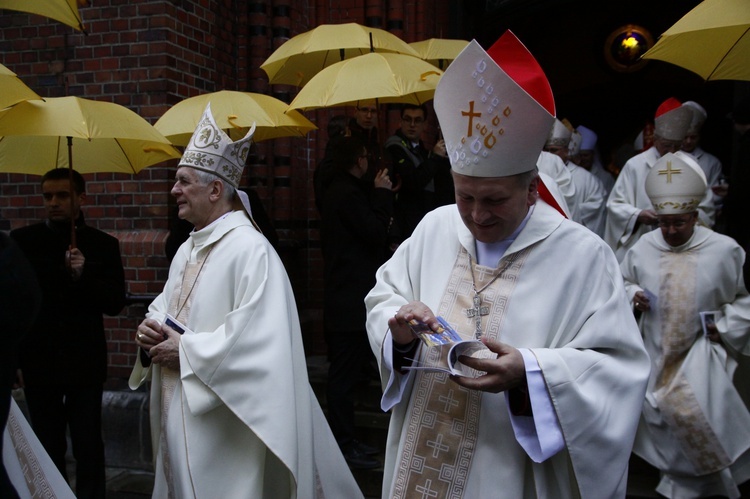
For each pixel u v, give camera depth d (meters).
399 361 2.19
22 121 3.33
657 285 4.09
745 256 3.78
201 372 2.88
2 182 5.61
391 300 2.29
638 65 11.16
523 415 2.01
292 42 4.80
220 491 2.96
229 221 3.17
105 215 5.34
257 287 3.02
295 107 4.12
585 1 10.58
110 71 5.27
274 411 2.88
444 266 2.26
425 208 5.03
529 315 2.07
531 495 2.07
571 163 6.16
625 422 2.02
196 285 3.11
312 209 6.52
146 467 5.09
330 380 4.40
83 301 3.98
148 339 3.04
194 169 3.17
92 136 3.35
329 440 3.33
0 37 5.52
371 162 4.75
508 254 2.13
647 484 4.30
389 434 2.29
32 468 2.18
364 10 6.49
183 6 5.34
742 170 4.39
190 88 5.42
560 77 11.50
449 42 5.41
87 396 4.00
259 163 6.09
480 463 2.06
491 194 1.97
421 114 4.95
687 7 10.73
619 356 2.08
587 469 1.98
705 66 3.25
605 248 2.15
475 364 1.92
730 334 3.89
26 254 3.90
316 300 6.52
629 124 11.52
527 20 10.88
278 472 3.17
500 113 1.90
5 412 1.45
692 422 3.88
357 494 3.38
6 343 1.45
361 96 3.99
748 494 4.21
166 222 5.22
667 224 4.02
